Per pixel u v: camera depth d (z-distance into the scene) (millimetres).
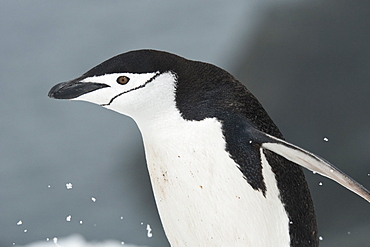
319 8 14445
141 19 21953
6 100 18859
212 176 4789
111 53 20719
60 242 9148
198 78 4855
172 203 5000
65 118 17781
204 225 4930
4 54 21188
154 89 4715
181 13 21750
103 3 23266
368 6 14047
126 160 15266
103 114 17672
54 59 20797
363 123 12062
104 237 13289
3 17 23188
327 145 12008
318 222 11031
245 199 4812
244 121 4824
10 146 17016
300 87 12992
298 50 13734
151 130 4883
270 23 14625
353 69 12969
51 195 14961
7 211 14625
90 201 14414
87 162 15797
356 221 10852
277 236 4980
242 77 13812
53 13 23125
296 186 5105
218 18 20828
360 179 11430
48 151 16516
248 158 4789
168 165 4887
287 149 4691
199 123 4785
